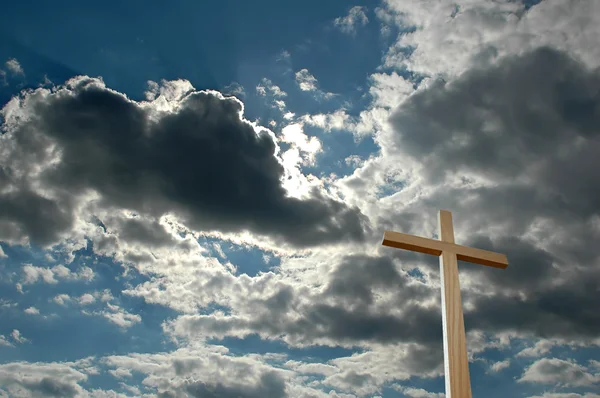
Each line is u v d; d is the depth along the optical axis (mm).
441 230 5926
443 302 5301
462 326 5074
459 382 4672
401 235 5676
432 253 5773
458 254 5699
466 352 4883
